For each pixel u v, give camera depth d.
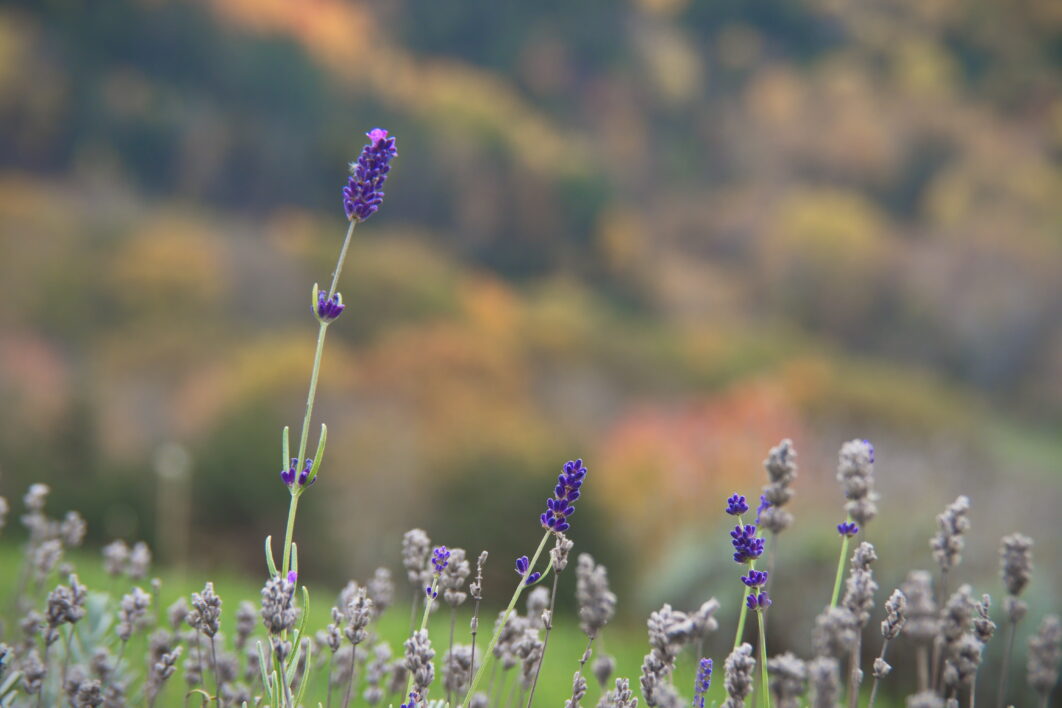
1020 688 5.49
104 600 2.44
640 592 8.49
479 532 10.11
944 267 46.91
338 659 2.23
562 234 47.88
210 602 1.83
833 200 52.94
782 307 47.84
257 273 31.03
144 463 12.44
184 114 44.16
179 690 2.60
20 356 20.28
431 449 10.98
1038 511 8.22
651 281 48.69
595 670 2.11
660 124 57.38
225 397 15.09
